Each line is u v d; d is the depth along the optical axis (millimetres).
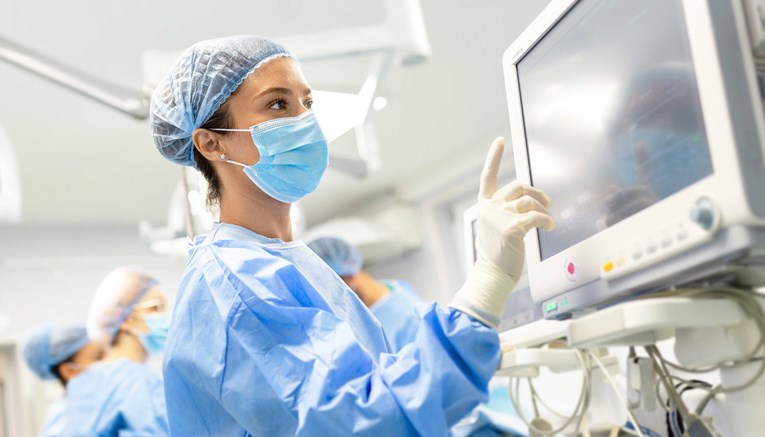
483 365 1039
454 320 1055
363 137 3287
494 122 4395
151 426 2875
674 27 896
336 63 3484
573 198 1096
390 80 3742
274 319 1118
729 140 792
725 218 793
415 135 4555
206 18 3148
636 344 1080
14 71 3439
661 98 917
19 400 5352
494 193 1107
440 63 3582
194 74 1370
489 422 2186
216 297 1173
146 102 2482
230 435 1196
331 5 3092
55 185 4812
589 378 1259
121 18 3107
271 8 3104
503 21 3148
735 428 1007
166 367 1242
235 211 1380
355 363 1075
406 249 5609
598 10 1051
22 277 5469
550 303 1129
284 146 1325
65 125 4012
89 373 3076
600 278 999
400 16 2186
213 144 1382
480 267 1076
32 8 3000
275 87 1349
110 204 5285
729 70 812
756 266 869
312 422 1027
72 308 5531
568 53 1119
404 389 1029
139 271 3465
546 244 1159
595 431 1624
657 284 933
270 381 1081
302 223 3506
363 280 3355
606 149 1021
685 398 1409
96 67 3439
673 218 862
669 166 899
